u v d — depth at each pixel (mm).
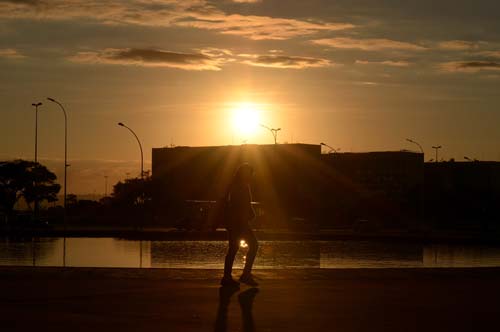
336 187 143000
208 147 160500
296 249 52531
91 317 10836
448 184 142625
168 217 122750
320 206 129625
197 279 15578
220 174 157000
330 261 40188
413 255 46812
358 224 87500
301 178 144250
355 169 148000
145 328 9969
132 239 66438
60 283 14719
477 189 129250
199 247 53438
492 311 11594
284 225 99562
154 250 49750
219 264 36500
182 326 10156
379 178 146000
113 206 144500
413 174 147875
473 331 9914
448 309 11773
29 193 142500
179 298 12805
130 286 14312
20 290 13672
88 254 45281
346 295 13328
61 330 9766
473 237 67062
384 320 10734
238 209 14742
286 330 9922
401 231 87750
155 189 139875
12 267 17656
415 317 11008
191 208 94375
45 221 93688
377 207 122062
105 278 15578
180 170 163750
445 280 15672
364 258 43438
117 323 10336
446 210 121000
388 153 146250
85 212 145500
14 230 76062
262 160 149000
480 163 154750
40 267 17734
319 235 69062
